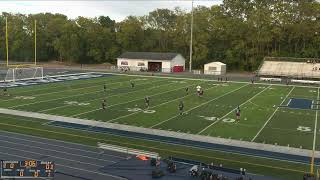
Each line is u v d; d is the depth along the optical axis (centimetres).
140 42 9625
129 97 4003
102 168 1889
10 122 2820
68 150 2177
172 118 3044
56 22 9769
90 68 7912
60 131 2602
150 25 10131
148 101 3541
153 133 2603
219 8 8850
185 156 2136
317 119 3084
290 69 6650
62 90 4431
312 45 7888
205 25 8581
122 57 7919
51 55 9906
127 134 2570
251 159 2098
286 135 2588
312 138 2517
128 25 9406
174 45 9181
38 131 2586
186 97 4069
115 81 5462
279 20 8000
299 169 1945
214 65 7244
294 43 8131
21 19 9856
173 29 9531
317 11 7800
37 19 9762
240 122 2947
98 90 4478
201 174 1734
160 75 6531
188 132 2639
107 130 2659
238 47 8200
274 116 3186
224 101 3856
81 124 2809
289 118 3114
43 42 9638
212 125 2838
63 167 1905
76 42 9188
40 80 5391
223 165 1994
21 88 4541
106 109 3344
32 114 3100
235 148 2294
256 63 8069
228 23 8400
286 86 5300
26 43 9569
